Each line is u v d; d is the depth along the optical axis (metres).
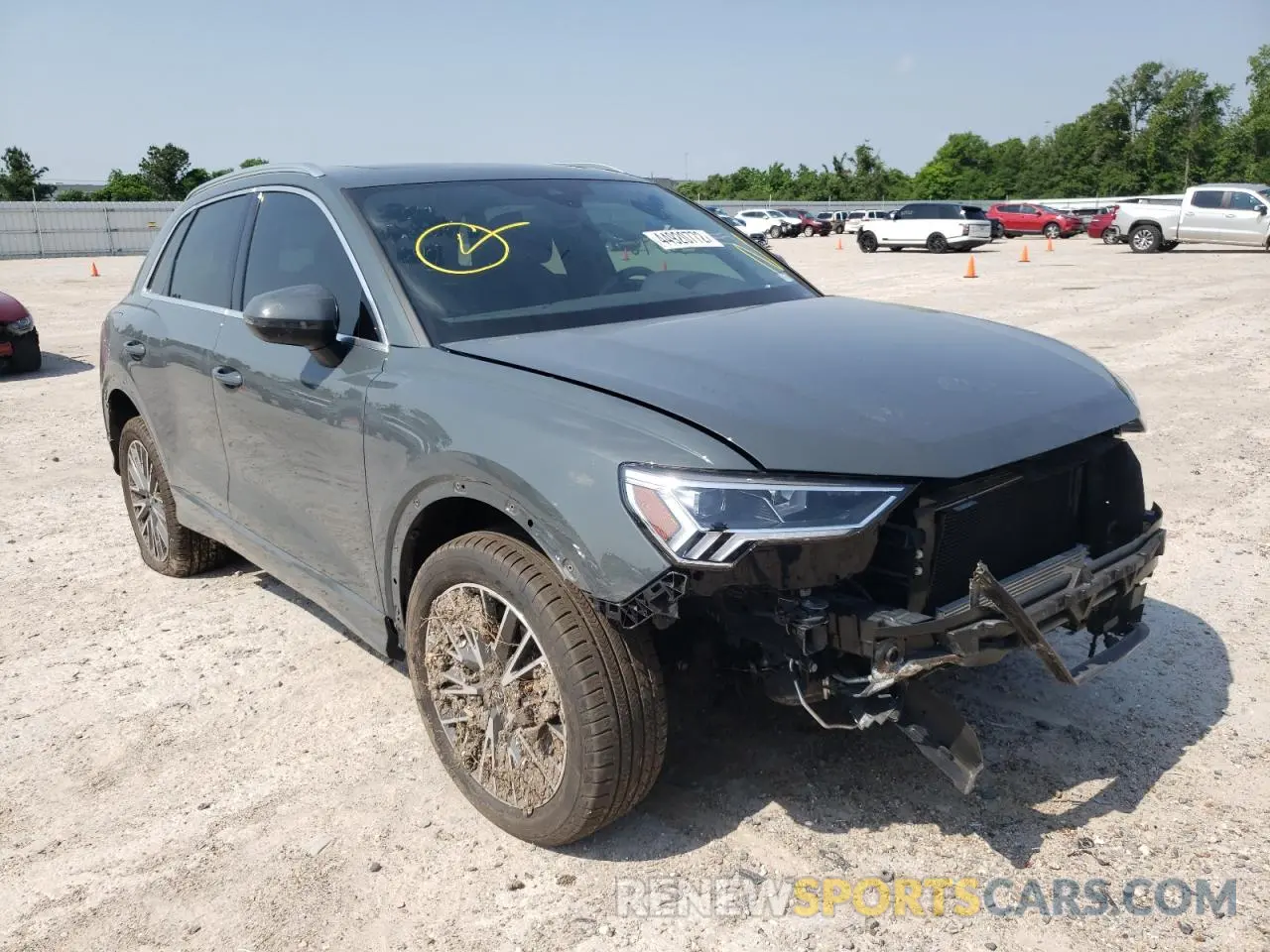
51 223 46.22
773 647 2.53
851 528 2.39
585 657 2.62
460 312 3.28
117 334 5.03
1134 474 3.10
